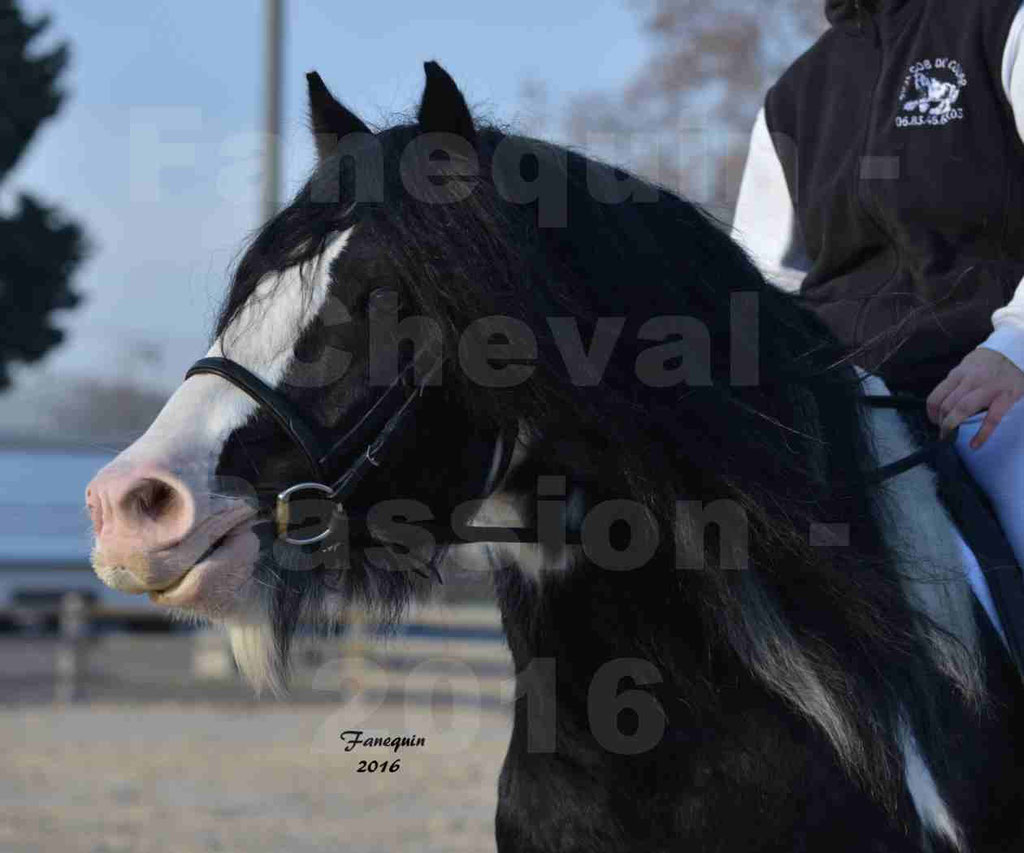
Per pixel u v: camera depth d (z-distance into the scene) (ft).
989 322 15.85
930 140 16.22
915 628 13.69
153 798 44.91
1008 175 16.07
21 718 66.74
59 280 137.18
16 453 88.74
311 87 14.80
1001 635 14.58
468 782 49.06
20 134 135.33
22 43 135.54
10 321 135.85
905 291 16.33
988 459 15.29
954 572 14.21
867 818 13.17
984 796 13.97
